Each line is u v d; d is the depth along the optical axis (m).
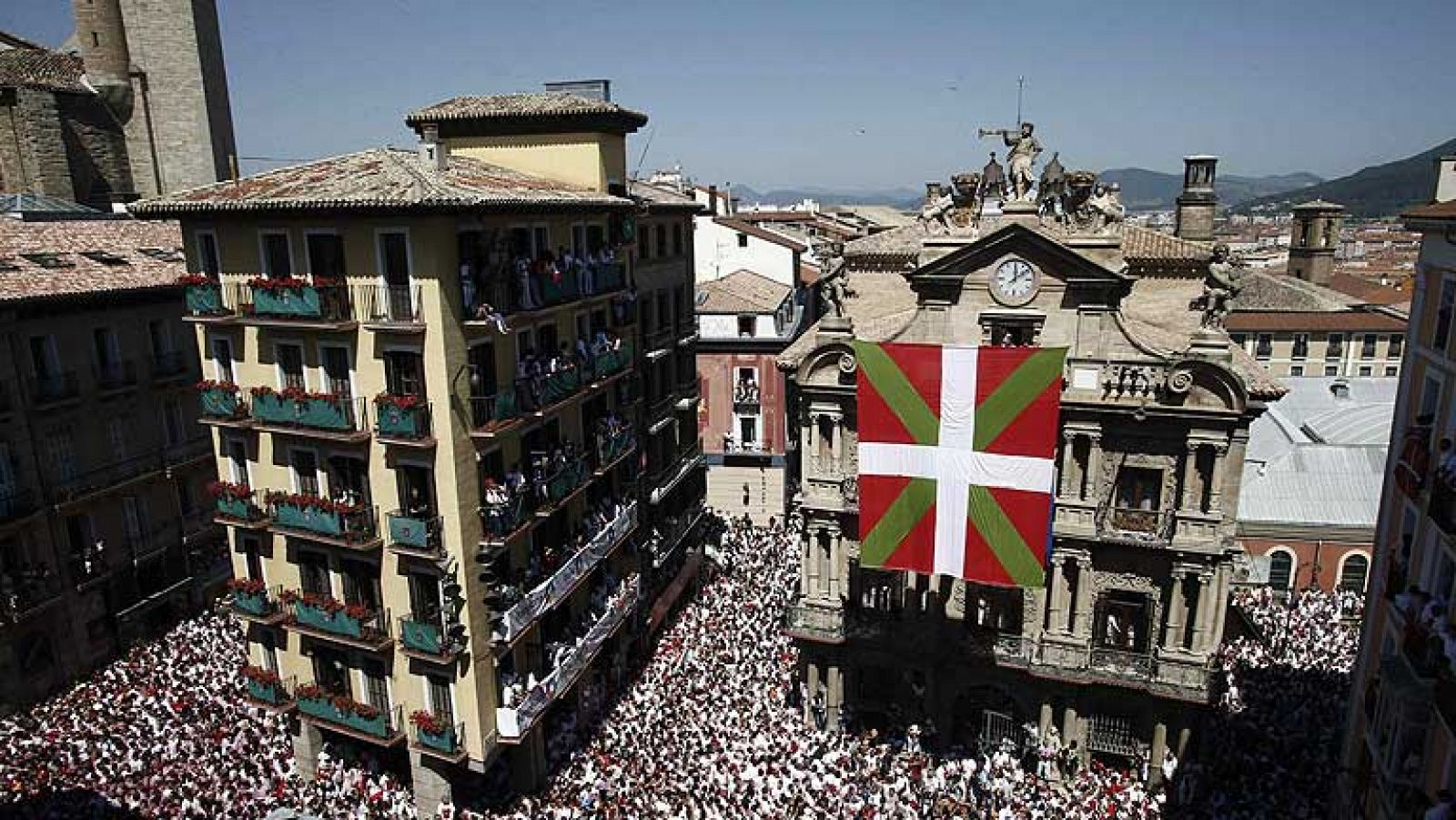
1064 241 35.84
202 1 66.56
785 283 73.31
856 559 38.69
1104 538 34.12
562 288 34.16
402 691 32.97
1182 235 42.84
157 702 38.06
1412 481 24.98
